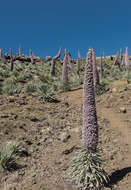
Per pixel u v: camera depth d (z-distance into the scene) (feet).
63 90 63.31
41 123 33.68
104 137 31.04
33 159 23.57
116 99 50.55
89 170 18.65
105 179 18.24
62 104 46.62
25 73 78.18
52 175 20.49
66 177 20.03
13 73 75.15
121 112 43.68
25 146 26.09
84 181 18.24
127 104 46.98
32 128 31.35
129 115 41.75
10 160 21.81
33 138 28.58
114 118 40.88
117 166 22.58
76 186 18.70
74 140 28.66
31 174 20.53
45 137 29.01
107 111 45.19
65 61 66.59
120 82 62.03
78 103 50.60
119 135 32.32
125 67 110.83
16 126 30.76
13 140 26.84
